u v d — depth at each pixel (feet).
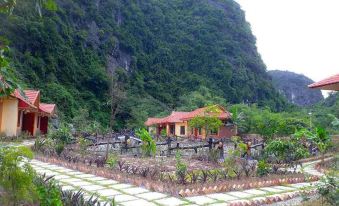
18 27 171.83
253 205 22.16
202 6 336.08
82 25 237.45
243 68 295.89
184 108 208.03
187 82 273.33
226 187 26.25
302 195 23.65
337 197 19.13
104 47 242.99
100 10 264.72
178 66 289.12
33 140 68.49
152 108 211.61
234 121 122.93
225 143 90.74
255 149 61.72
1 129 65.92
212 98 225.76
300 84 458.91
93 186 26.30
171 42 304.71
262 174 32.45
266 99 290.97
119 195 23.45
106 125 179.01
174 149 56.80
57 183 21.57
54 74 189.47
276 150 43.19
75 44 219.41
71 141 60.39
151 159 47.80
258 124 92.53
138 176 29.35
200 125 93.91
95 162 37.60
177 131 140.97
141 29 288.30
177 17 328.29
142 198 22.72
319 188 20.22
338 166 35.29
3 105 66.39
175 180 27.55
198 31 312.50
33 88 163.32
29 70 170.91
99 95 203.62
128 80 238.48
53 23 196.54
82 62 216.74
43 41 186.80
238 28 338.13
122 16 284.20
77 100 187.32
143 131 51.65
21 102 70.03
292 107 299.17
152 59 281.95
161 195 23.73
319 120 141.90
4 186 13.35
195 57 297.33
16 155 13.87
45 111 90.38
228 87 271.49
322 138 55.42
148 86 253.85
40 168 34.58
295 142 49.75
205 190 24.94
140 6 309.42
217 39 311.27
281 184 30.04
